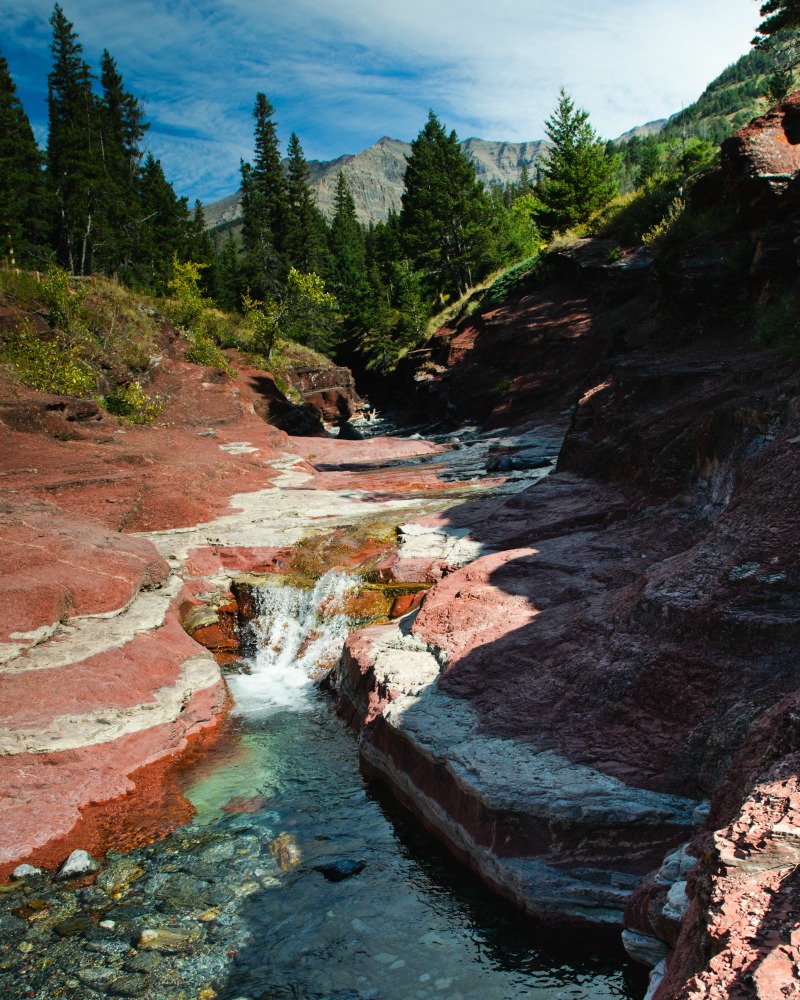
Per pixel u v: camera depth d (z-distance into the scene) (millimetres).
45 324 27031
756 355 13367
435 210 61750
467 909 5582
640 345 20281
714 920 3100
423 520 14500
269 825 6895
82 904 5793
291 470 22562
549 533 11852
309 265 78812
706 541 7082
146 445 21891
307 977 4973
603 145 47875
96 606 10078
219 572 13445
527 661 7371
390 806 7148
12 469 16438
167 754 8273
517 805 5551
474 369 37250
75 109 64688
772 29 33062
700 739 5453
